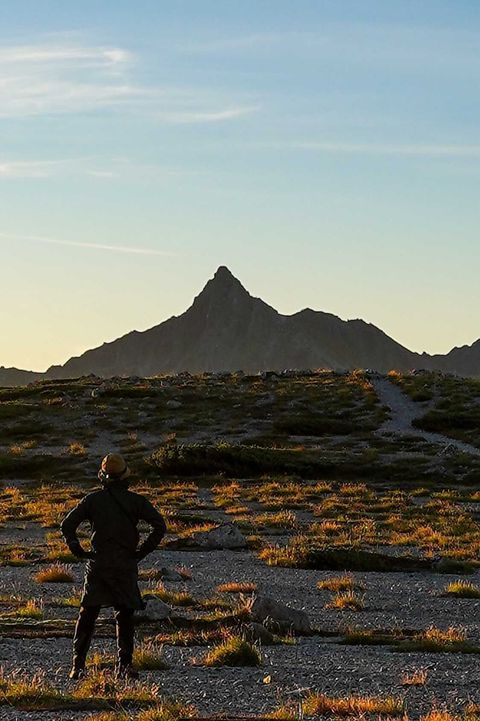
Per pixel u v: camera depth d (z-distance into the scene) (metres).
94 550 13.80
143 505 13.85
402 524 45.91
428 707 13.10
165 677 14.76
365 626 21.62
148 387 103.12
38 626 19.58
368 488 62.00
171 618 20.19
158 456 68.38
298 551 34.69
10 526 46.00
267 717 11.85
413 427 84.50
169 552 37.22
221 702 13.16
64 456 73.19
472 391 97.12
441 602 26.09
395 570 33.34
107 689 13.14
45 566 33.06
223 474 66.25
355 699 12.91
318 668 15.88
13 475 69.56
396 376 106.81
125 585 13.76
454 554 36.38
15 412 90.06
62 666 15.39
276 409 90.69
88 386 105.19
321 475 66.69
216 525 44.97
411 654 17.81
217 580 29.97
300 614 20.55
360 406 91.62
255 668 15.71
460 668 16.17
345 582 28.06
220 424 86.50
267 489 59.59
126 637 14.08
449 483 64.06
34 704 12.39
